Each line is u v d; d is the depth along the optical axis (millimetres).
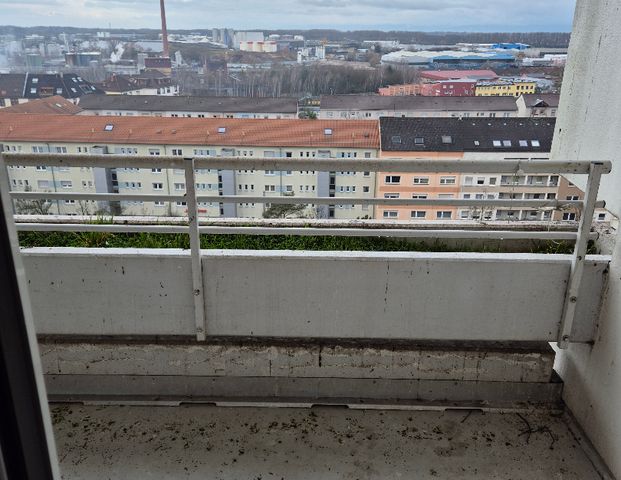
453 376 2279
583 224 1825
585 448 2031
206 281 2010
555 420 2205
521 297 1988
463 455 2035
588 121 1972
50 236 2637
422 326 2064
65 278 2012
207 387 2320
